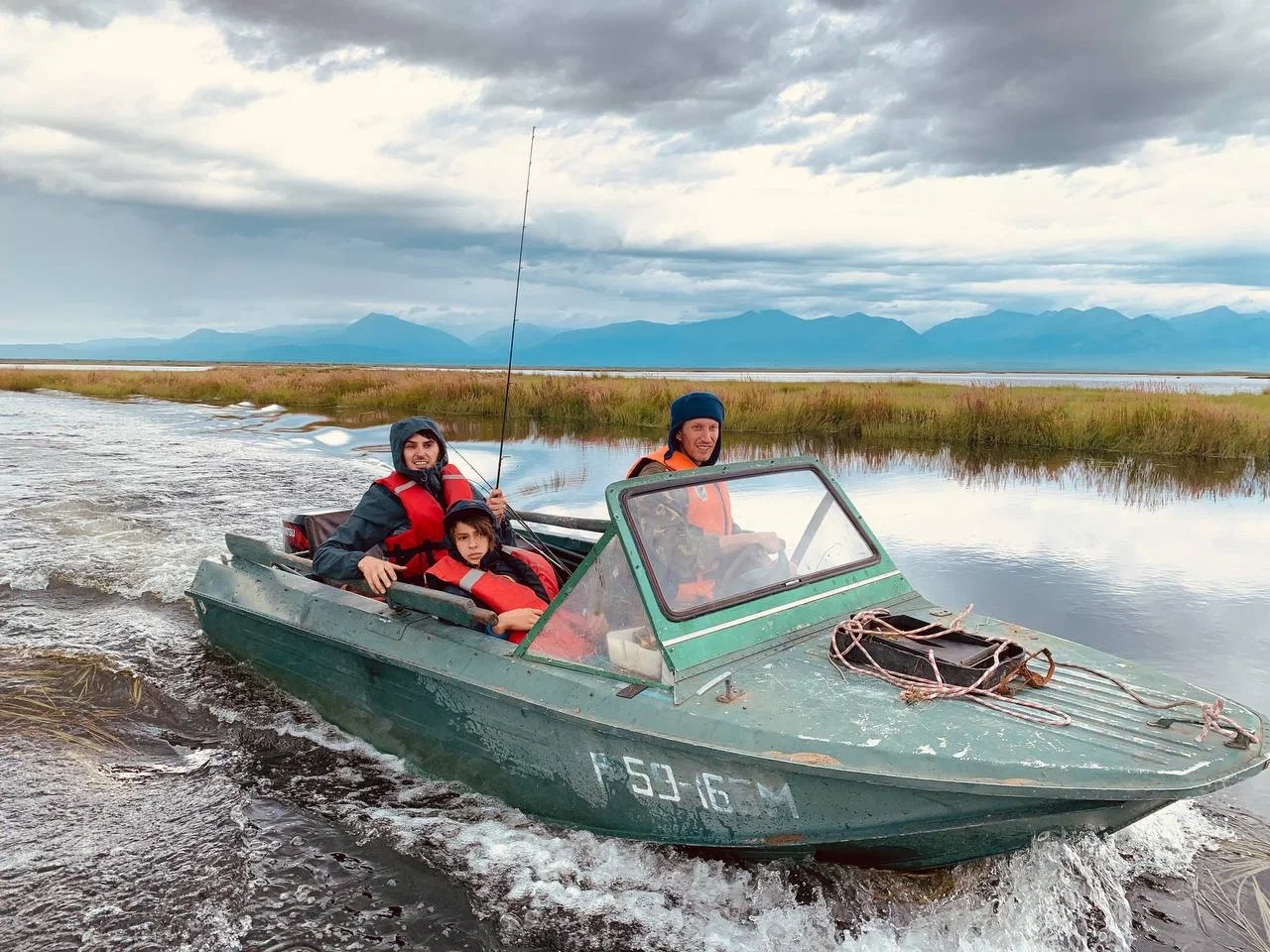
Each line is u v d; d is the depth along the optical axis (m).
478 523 4.34
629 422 21.02
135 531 8.66
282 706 4.87
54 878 3.29
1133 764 2.57
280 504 10.16
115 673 5.21
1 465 13.32
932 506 10.73
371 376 32.56
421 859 3.43
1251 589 7.00
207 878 3.28
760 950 2.95
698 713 2.99
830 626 3.65
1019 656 3.14
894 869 3.16
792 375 117.81
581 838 3.52
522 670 3.53
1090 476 13.22
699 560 3.49
